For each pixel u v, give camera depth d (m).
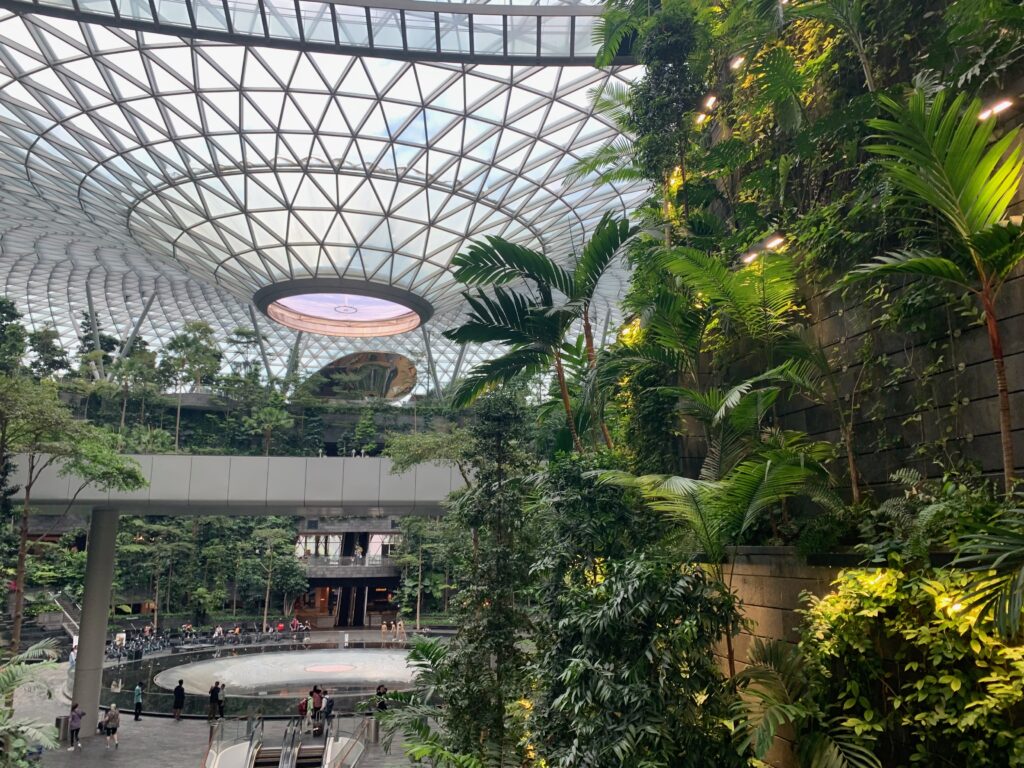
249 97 24.42
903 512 6.42
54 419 19.19
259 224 31.00
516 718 9.52
